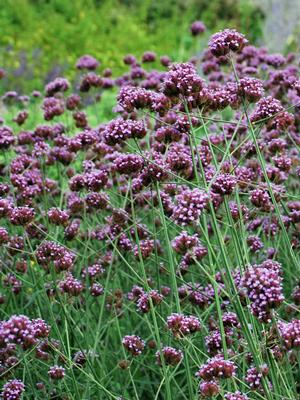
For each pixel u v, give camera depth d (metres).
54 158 1.75
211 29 5.20
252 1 5.14
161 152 1.59
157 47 5.11
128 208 1.63
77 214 1.70
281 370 1.31
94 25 5.33
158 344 1.31
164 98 1.42
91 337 1.61
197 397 1.33
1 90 3.75
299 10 4.00
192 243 1.27
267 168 1.54
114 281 1.61
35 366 1.51
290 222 1.60
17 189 1.67
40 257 1.43
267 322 1.20
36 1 5.51
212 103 1.44
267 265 1.33
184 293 1.52
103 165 1.76
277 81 1.96
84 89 2.04
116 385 1.61
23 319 1.27
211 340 1.38
